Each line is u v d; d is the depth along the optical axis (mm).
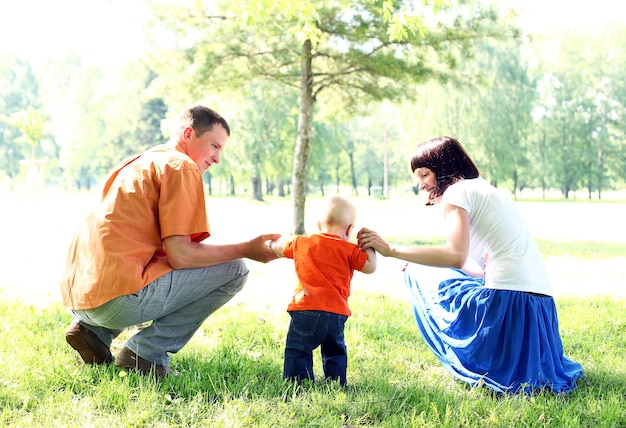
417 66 12648
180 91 13508
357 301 6285
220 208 28281
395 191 70062
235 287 3660
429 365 4090
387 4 7234
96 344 3576
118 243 3285
